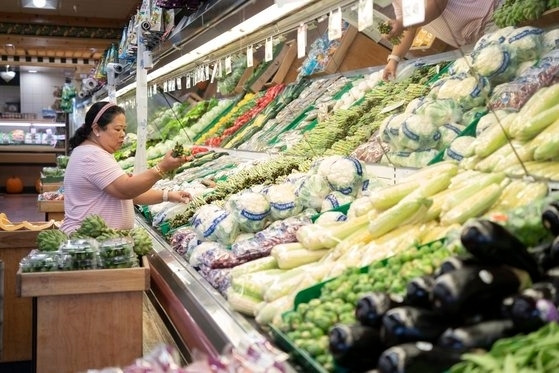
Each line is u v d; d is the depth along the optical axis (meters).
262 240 2.57
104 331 2.82
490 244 1.43
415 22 2.36
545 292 1.33
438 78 3.40
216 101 7.27
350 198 2.82
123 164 7.39
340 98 4.48
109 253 2.85
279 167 3.61
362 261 1.98
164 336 3.83
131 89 7.79
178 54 4.71
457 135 2.72
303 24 3.30
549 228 1.57
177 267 2.79
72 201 3.88
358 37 4.22
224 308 2.13
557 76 2.40
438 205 2.06
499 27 3.03
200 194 3.96
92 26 15.02
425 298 1.45
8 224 4.86
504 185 2.03
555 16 2.75
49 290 2.74
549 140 2.02
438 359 1.31
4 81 20.73
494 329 1.33
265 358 1.49
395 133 2.93
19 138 18.12
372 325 1.50
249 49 4.16
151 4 5.34
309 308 1.70
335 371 1.52
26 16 14.63
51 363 2.78
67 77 20.62
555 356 1.18
